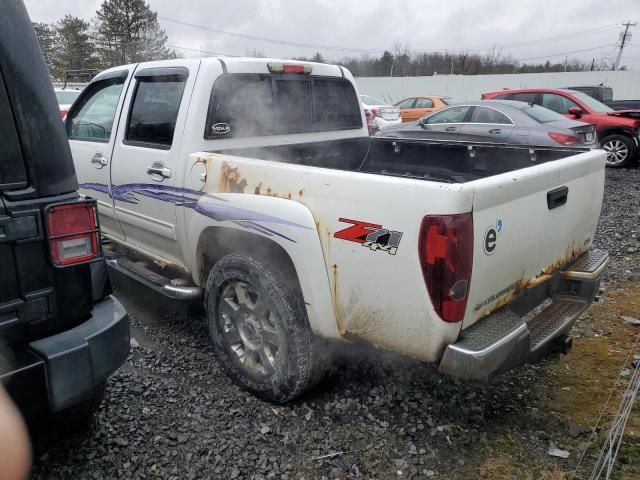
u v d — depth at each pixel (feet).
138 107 12.57
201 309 14.08
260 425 9.18
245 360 10.25
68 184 7.20
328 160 14.17
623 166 36.40
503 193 7.66
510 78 101.50
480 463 8.31
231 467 8.14
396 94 114.73
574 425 9.14
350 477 7.99
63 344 6.96
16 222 6.60
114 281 16.33
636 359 11.25
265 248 9.86
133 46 151.94
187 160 11.05
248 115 12.16
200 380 10.73
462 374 7.39
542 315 9.67
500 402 9.92
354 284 8.20
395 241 7.54
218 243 11.13
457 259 7.09
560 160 9.71
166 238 12.12
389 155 14.80
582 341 12.26
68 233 7.09
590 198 10.59
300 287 9.09
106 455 8.37
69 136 15.34
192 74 11.37
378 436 8.92
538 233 8.84
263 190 9.44
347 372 10.81
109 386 10.27
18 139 6.59
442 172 13.65
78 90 42.39
